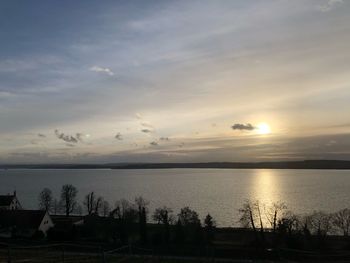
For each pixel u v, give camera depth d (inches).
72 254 2440.9
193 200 7746.1
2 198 5162.4
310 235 3346.5
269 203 6756.9
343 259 2701.8
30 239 3543.3
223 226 4852.4
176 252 2829.7
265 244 3174.2
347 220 4473.4
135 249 2918.3
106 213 5546.3
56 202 6732.3
